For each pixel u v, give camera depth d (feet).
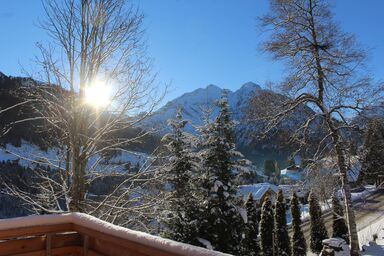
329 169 56.08
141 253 7.63
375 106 50.98
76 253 10.07
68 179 28.22
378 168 53.42
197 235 48.14
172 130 49.90
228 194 53.31
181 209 46.39
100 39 25.89
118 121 27.35
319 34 54.85
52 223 9.73
